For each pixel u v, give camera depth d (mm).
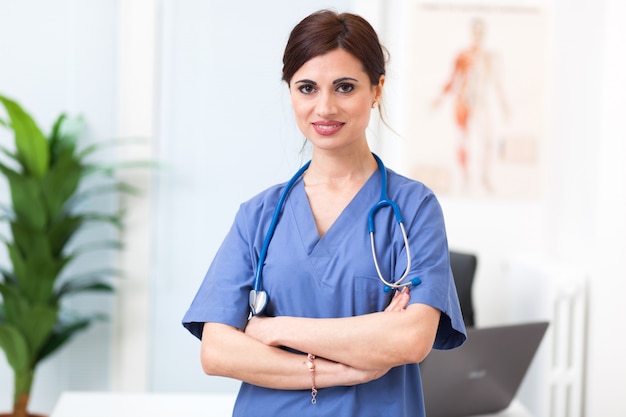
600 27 2818
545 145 3408
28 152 3072
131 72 3410
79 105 3406
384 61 1423
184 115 3447
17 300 3113
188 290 3500
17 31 3379
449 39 3377
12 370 3436
